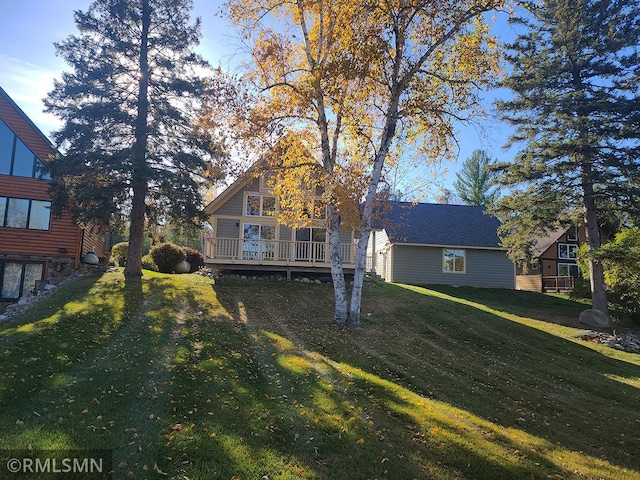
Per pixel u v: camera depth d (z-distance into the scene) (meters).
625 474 5.53
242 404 5.89
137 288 15.07
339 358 8.94
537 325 17.44
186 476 4.06
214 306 13.49
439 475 4.72
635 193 17.86
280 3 12.22
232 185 20.56
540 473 5.10
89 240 22.48
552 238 33.88
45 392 5.61
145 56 17.50
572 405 8.45
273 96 12.57
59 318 10.16
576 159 19.02
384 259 28.81
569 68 19.48
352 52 10.81
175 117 17.17
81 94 16.67
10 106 19.39
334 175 12.33
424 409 6.61
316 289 18.09
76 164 16.05
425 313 15.38
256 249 19.83
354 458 4.83
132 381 6.34
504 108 20.11
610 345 15.48
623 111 17.70
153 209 18.34
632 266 18.08
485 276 27.16
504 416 7.09
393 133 12.31
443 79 11.93
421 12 11.24
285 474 4.32
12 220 18.92
